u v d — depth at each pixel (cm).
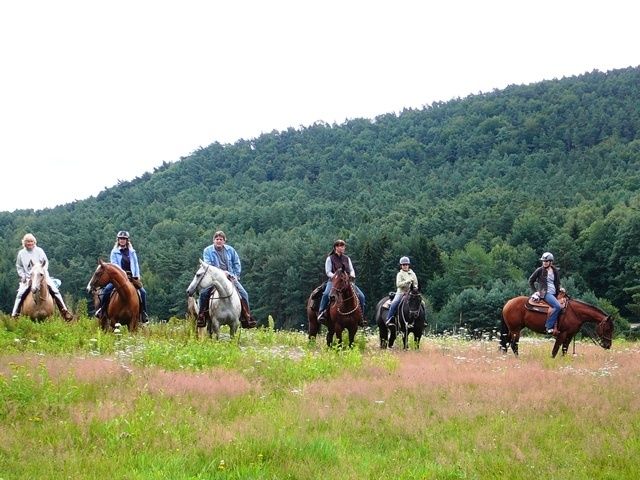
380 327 2227
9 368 1227
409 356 1820
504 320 2080
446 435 962
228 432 910
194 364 1470
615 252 8625
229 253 2011
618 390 1266
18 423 941
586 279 9106
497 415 1060
